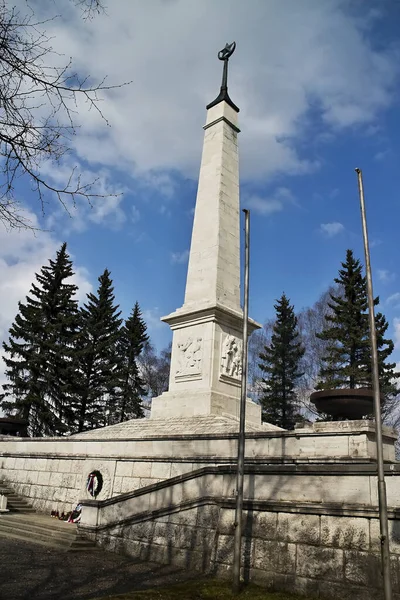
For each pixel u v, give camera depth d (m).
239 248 21.16
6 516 16.08
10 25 5.82
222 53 24.34
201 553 9.86
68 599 7.61
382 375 34.72
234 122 22.80
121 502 12.20
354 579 7.60
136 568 9.99
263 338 53.53
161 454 15.33
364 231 8.60
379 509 7.15
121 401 46.19
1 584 8.18
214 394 17.88
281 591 8.23
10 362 38.22
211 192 21.19
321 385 34.81
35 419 37.75
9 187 6.18
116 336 44.28
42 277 41.12
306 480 8.77
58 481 18.36
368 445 11.25
